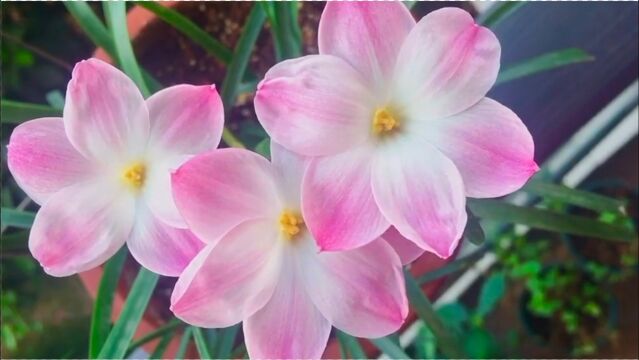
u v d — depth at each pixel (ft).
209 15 0.81
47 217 0.50
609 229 0.68
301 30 0.79
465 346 1.01
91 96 0.48
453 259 0.88
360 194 0.47
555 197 0.69
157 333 0.70
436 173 0.48
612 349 1.04
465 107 0.48
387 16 0.47
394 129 0.50
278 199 0.48
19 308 1.00
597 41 0.87
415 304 0.67
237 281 0.47
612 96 0.92
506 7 0.65
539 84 0.88
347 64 0.47
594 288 1.04
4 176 0.84
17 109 0.63
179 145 0.51
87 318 1.02
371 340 0.71
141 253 0.52
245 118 0.78
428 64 0.48
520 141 0.47
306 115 0.45
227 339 0.67
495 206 0.67
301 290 0.50
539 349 1.05
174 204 0.48
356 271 0.49
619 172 0.99
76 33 0.93
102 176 0.51
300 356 0.49
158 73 0.80
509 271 1.02
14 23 0.91
